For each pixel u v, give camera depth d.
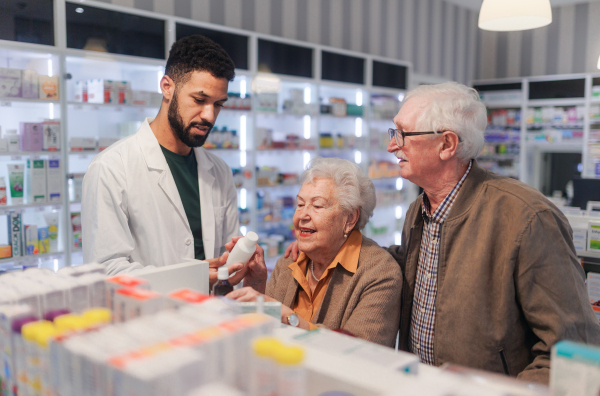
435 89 1.35
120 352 0.61
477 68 8.17
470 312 1.26
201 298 0.81
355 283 1.45
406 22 6.81
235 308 0.78
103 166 1.58
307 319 1.53
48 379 0.70
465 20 7.84
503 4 2.60
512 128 7.45
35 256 3.32
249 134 4.56
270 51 4.59
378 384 0.67
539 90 7.05
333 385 0.70
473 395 0.61
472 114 1.32
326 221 1.43
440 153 1.32
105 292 0.90
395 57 6.71
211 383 0.62
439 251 1.35
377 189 6.22
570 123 6.78
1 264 3.29
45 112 3.45
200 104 1.54
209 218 1.80
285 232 5.14
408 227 1.55
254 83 4.47
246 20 4.97
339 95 5.83
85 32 3.32
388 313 1.41
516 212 1.22
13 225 3.23
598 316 1.91
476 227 1.29
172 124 1.60
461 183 1.36
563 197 7.29
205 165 1.82
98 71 3.69
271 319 0.71
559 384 0.72
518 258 1.21
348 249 1.50
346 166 1.49
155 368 0.56
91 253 1.57
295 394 0.61
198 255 1.78
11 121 3.33
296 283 1.58
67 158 3.39
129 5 4.04
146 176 1.65
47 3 3.14
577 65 7.27
